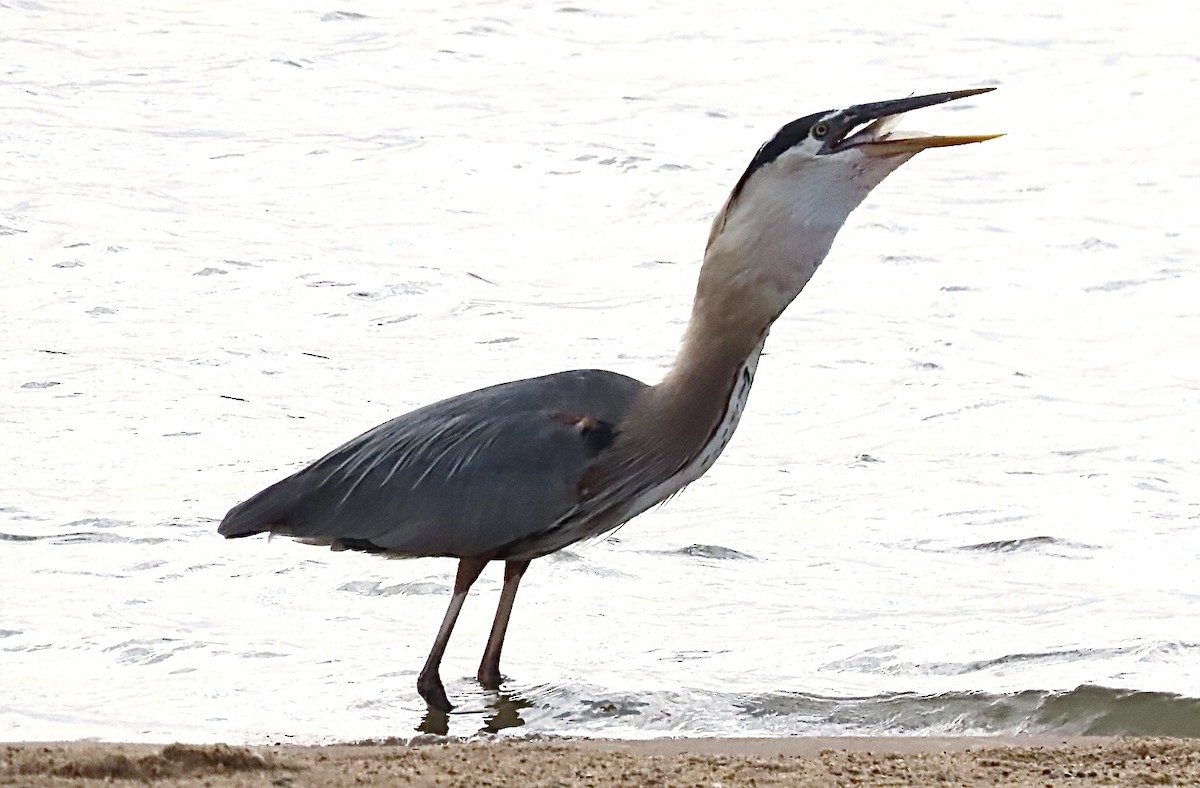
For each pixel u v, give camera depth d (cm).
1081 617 1166
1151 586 1235
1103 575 1263
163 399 1673
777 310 1033
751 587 1243
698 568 1285
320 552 1296
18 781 733
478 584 1241
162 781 750
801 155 1017
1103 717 980
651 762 821
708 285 1037
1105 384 1788
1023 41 3491
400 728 978
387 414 1667
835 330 1956
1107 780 802
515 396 1045
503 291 2095
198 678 1059
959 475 1505
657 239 2334
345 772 780
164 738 948
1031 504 1423
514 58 3262
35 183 2452
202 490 1438
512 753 837
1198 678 1038
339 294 2058
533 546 1036
